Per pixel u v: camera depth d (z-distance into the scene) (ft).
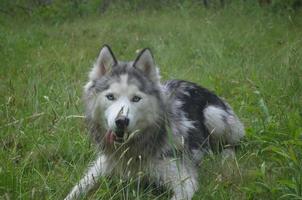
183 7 55.57
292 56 29.58
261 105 21.22
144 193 16.15
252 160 18.71
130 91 15.52
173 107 17.15
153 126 16.03
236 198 15.72
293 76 26.61
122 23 50.52
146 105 15.69
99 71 16.63
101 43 41.01
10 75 29.91
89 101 16.40
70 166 17.84
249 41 38.32
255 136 19.45
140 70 16.35
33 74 28.37
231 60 32.37
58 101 22.99
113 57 16.48
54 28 50.44
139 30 46.60
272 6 50.39
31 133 19.83
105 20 54.54
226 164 18.24
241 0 53.21
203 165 18.03
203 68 30.99
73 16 60.54
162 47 36.45
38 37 43.98
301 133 18.38
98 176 16.33
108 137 15.89
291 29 42.09
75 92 23.67
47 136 19.90
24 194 14.76
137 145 16.10
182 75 28.63
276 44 37.24
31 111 22.20
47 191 15.51
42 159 18.45
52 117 21.59
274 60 31.58
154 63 16.42
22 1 61.72
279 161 17.11
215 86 26.78
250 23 45.01
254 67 29.73
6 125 20.22
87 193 15.88
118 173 16.69
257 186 16.03
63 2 61.41
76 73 29.94
